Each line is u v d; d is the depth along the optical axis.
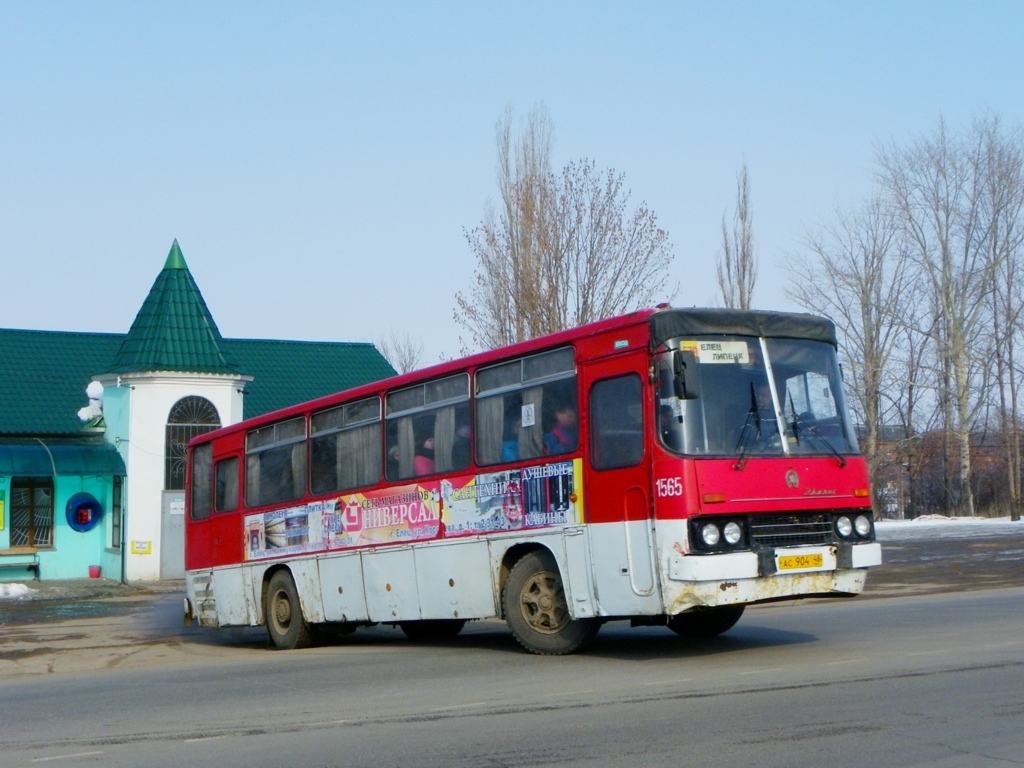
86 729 9.41
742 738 7.67
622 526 11.37
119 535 33.22
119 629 21.25
